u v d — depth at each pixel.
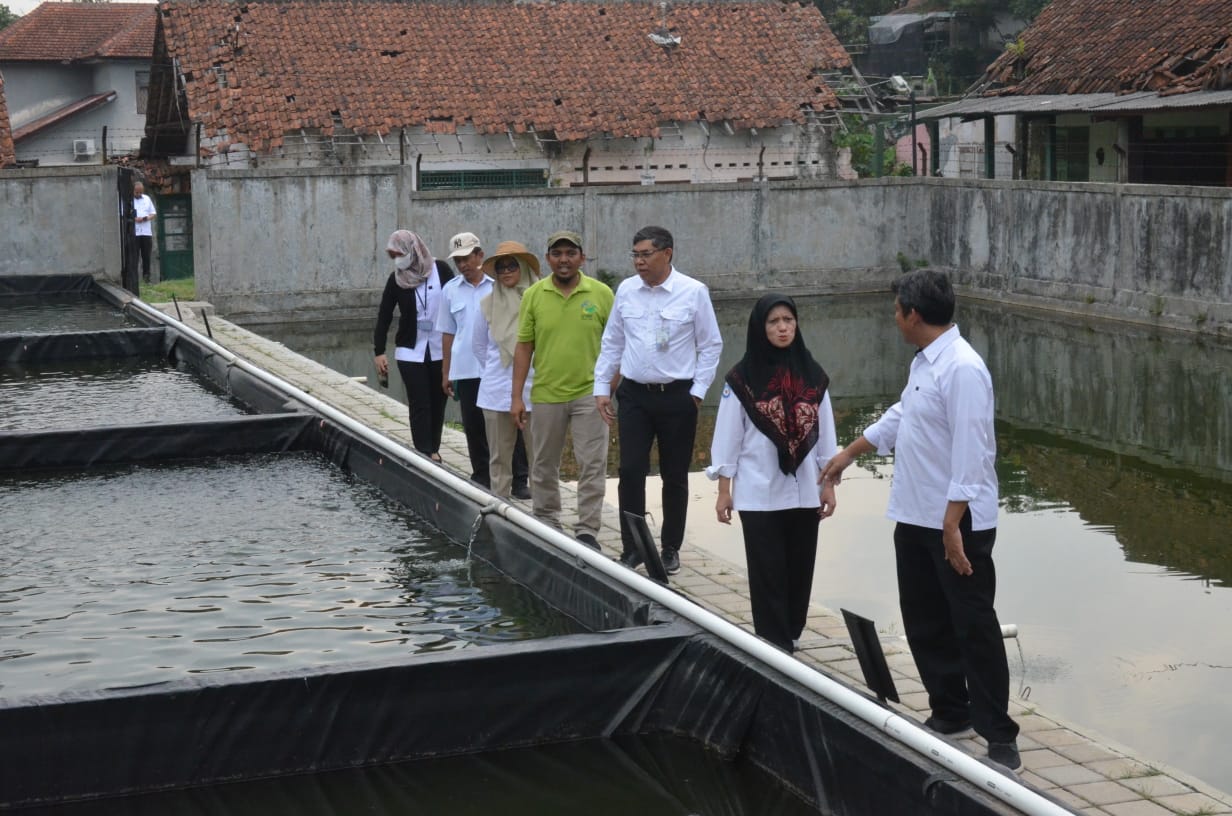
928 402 5.30
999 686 5.20
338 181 23.52
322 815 4.92
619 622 6.23
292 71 27.92
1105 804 4.80
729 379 6.13
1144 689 7.03
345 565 7.71
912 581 5.48
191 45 28.28
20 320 18.05
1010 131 29.88
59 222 21.16
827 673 5.19
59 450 9.98
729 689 5.38
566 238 7.80
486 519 7.74
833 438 6.28
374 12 29.97
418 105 27.64
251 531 8.40
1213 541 10.16
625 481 7.49
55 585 7.33
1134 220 21.25
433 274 9.92
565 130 27.89
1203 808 4.75
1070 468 12.93
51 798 4.98
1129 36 27.30
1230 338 19.52
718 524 10.12
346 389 13.51
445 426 12.89
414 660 5.35
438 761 5.36
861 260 26.62
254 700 5.17
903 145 38.88
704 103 29.41
